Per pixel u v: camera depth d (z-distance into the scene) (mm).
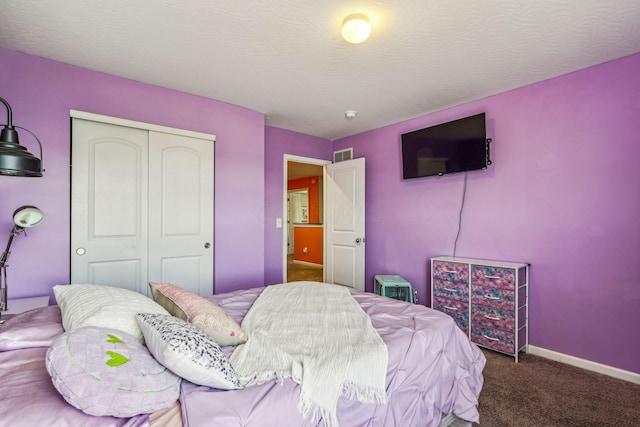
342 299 2039
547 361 2492
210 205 2986
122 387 828
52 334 1209
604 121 2289
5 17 1760
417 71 2426
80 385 784
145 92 2633
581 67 2367
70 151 2318
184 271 2834
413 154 3445
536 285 2633
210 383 994
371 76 2514
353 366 1191
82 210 2357
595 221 2330
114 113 2490
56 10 1704
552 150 2547
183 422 868
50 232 2227
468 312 2787
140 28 1877
